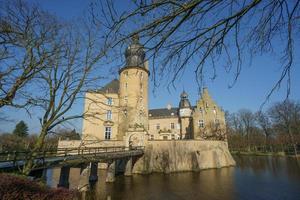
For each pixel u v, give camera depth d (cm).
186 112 6225
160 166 3778
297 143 6084
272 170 3759
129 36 317
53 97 972
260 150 7400
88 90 1055
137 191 2366
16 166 1173
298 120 5938
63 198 998
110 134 4288
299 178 2998
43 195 898
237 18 288
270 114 6369
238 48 319
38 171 1338
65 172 1881
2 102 884
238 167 4375
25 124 5281
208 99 5447
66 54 998
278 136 6819
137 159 3838
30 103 932
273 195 2245
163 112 6875
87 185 2205
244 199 2116
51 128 984
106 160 2641
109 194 2192
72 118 1017
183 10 271
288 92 291
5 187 793
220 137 5134
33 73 939
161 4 276
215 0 276
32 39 948
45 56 954
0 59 922
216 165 4350
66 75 988
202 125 5344
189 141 4184
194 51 337
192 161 4034
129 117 4194
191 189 2503
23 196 829
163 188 2536
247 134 7669
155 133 6569
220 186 2664
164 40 316
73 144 4053
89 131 4288
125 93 4325
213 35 321
